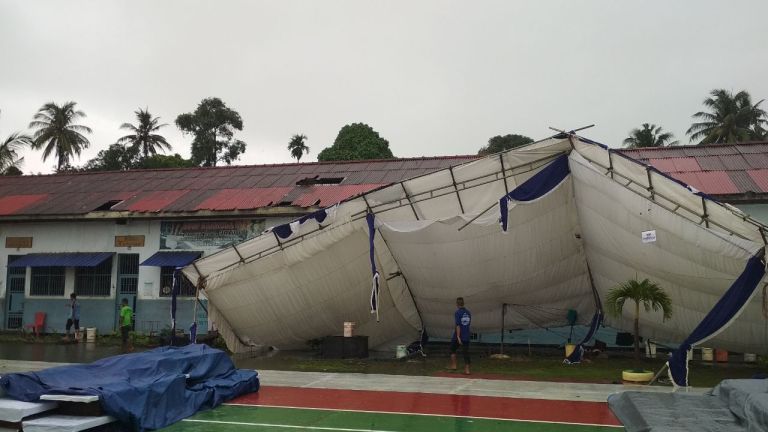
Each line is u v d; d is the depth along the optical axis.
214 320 16.94
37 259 22.55
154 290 21.45
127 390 8.10
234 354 17.44
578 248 15.80
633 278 14.84
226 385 10.10
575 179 13.56
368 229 14.71
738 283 10.95
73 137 46.94
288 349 18.64
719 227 11.44
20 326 22.81
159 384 8.62
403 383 12.07
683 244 12.24
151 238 21.75
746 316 13.26
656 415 8.00
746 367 14.99
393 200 14.51
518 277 16.19
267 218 20.58
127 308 19.31
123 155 54.03
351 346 16.64
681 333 15.56
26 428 7.41
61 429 7.33
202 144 56.00
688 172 18.83
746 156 19.66
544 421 8.59
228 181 23.94
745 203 16.62
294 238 15.23
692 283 13.33
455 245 15.04
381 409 9.44
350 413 9.13
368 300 16.86
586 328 18.23
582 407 9.59
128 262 22.17
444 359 16.44
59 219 22.39
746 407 7.51
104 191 24.52
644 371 12.50
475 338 19.28
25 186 26.59
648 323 15.97
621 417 8.63
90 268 22.45
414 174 22.44
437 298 17.19
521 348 18.73
